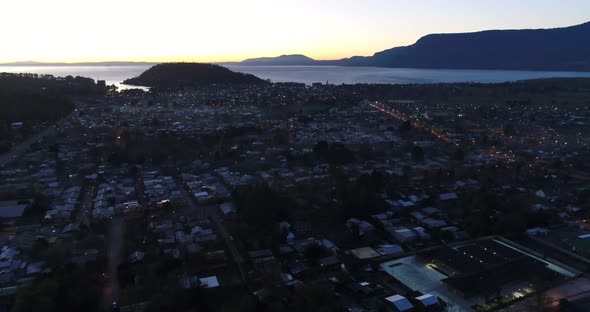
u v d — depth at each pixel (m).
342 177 116.06
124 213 94.00
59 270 64.00
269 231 84.56
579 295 63.62
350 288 64.50
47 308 54.91
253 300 59.19
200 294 60.72
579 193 110.12
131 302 59.44
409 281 68.31
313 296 59.81
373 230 88.31
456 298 63.12
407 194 110.12
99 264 70.50
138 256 72.19
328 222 92.50
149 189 109.62
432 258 74.38
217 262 72.62
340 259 74.69
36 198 100.75
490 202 100.50
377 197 102.44
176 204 99.69
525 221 89.75
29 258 72.31
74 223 89.06
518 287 66.19
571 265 73.38
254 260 72.50
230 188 112.62
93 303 59.06
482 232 86.75
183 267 69.75
